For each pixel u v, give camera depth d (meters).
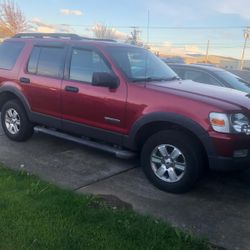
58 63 5.75
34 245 3.31
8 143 6.41
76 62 5.54
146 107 4.71
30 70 6.12
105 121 5.15
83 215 3.85
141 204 4.33
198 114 4.33
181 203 4.41
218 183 5.07
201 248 3.43
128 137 4.95
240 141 4.27
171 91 4.69
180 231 3.65
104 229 3.61
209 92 4.82
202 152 4.48
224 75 8.23
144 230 3.62
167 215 4.09
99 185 4.81
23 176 4.84
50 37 6.21
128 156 5.03
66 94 5.53
